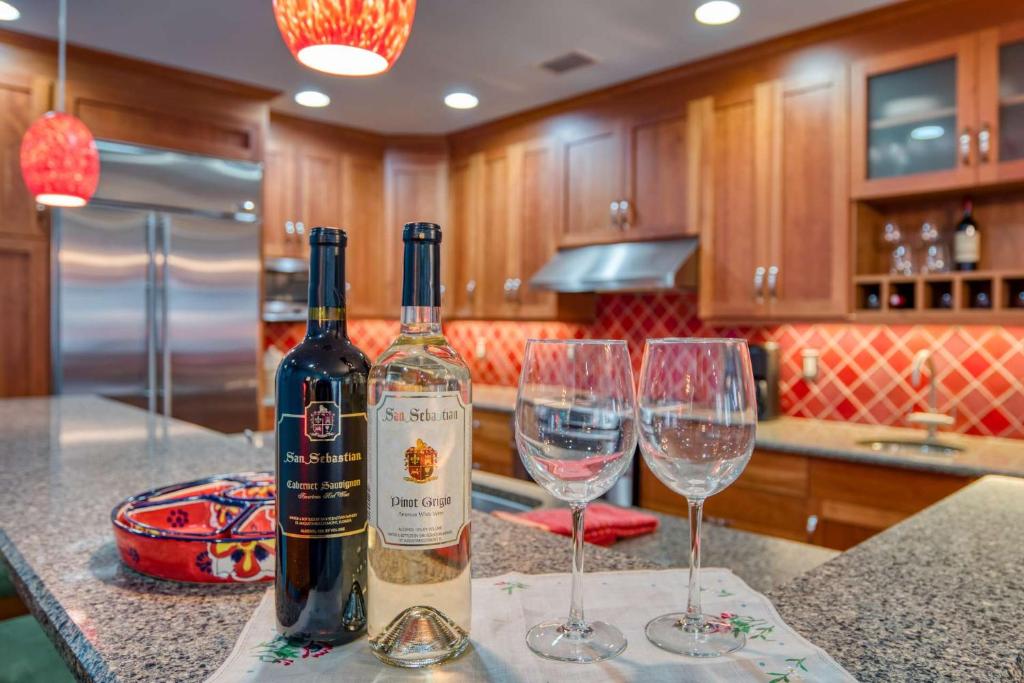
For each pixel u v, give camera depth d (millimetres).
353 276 4129
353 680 509
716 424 555
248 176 3518
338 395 568
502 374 4359
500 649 559
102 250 3096
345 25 965
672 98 3148
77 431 1792
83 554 813
